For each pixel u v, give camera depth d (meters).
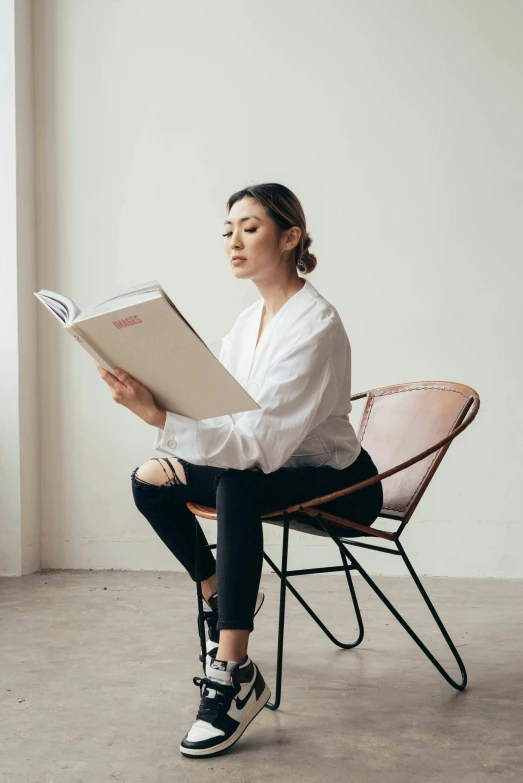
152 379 1.53
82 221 3.54
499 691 1.95
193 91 3.48
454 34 3.33
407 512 1.97
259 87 3.44
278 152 3.43
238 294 3.46
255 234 1.82
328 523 1.81
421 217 3.35
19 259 3.41
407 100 3.35
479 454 3.32
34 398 3.54
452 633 2.49
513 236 3.30
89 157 3.54
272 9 3.43
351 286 3.39
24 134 3.46
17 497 3.40
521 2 3.29
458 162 3.33
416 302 3.36
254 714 1.63
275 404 1.66
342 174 3.39
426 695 1.92
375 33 3.37
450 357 3.34
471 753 1.58
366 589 3.12
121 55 3.52
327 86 3.40
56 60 3.54
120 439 3.54
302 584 3.21
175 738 1.67
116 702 1.89
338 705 1.86
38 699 1.91
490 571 3.31
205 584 2.00
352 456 1.87
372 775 1.48
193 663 2.19
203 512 1.79
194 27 3.48
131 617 2.70
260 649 2.33
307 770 1.51
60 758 1.57
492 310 3.31
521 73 3.29
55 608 2.83
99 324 1.42
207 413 1.57
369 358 3.38
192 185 3.49
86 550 3.55
